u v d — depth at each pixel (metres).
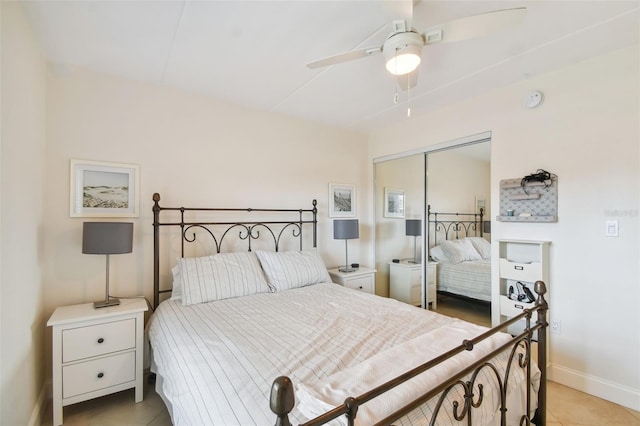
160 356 1.62
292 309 2.00
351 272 3.30
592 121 2.08
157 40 1.86
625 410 1.90
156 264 2.36
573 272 2.17
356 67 2.21
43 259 1.98
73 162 2.13
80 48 1.94
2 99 1.22
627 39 1.87
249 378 1.11
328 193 3.60
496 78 2.39
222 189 2.81
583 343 2.12
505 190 2.53
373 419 0.83
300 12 1.61
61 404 1.72
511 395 1.30
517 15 1.32
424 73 2.30
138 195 2.38
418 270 3.37
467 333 1.42
